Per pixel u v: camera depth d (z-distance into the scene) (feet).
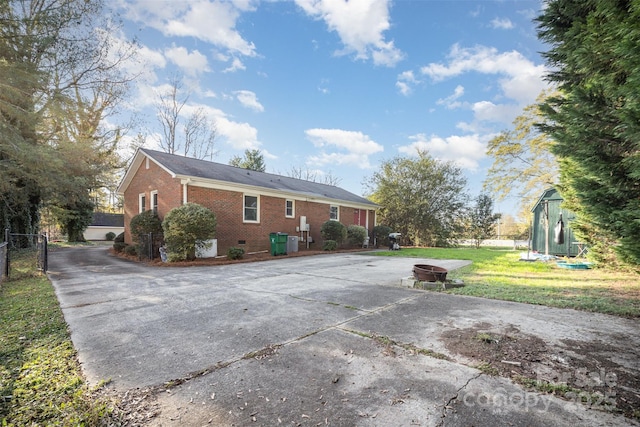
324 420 6.60
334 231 53.01
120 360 9.64
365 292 19.21
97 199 89.20
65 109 35.88
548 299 16.49
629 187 13.07
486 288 19.69
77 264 35.58
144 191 46.29
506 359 9.38
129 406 7.16
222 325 12.93
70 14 31.42
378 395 7.55
